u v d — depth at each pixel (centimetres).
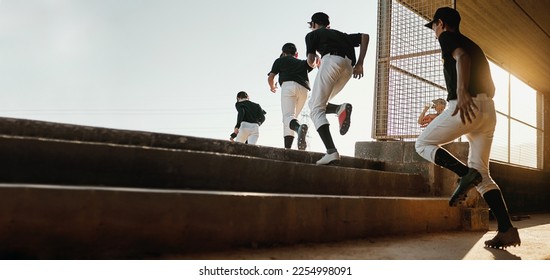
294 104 606
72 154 262
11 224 196
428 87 575
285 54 627
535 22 809
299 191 388
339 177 432
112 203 221
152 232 233
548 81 1153
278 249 282
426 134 365
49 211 204
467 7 748
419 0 638
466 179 345
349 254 286
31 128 286
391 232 389
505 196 781
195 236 249
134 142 329
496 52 962
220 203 261
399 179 509
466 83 322
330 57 435
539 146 1212
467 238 414
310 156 470
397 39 614
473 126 346
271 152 432
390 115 607
